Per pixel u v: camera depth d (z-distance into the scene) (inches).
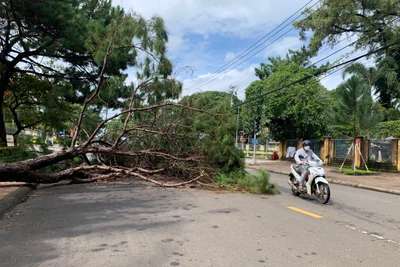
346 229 222.7
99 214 245.1
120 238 188.9
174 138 413.1
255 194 355.3
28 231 200.8
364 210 295.6
